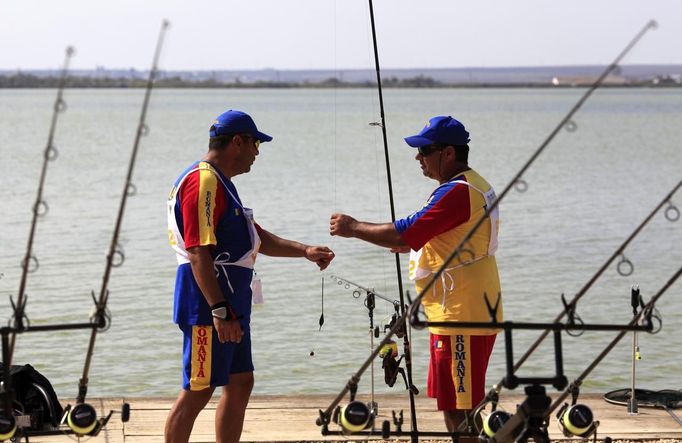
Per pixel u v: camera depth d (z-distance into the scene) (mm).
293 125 103938
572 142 71250
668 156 55812
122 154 57562
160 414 9453
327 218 28469
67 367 13594
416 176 42344
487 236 7277
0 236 24609
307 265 20500
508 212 29984
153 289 18266
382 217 29312
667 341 14930
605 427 9141
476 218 7219
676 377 13312
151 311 16562
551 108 177750
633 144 68500
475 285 7227
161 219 28219
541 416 6082
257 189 36781
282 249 8438
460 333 7246
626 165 48938
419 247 7246
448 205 7199
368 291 8477
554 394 10492
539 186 38406
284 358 14000
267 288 18328
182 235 7516
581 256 22250
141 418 9320
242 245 7645
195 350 7453
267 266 20391
